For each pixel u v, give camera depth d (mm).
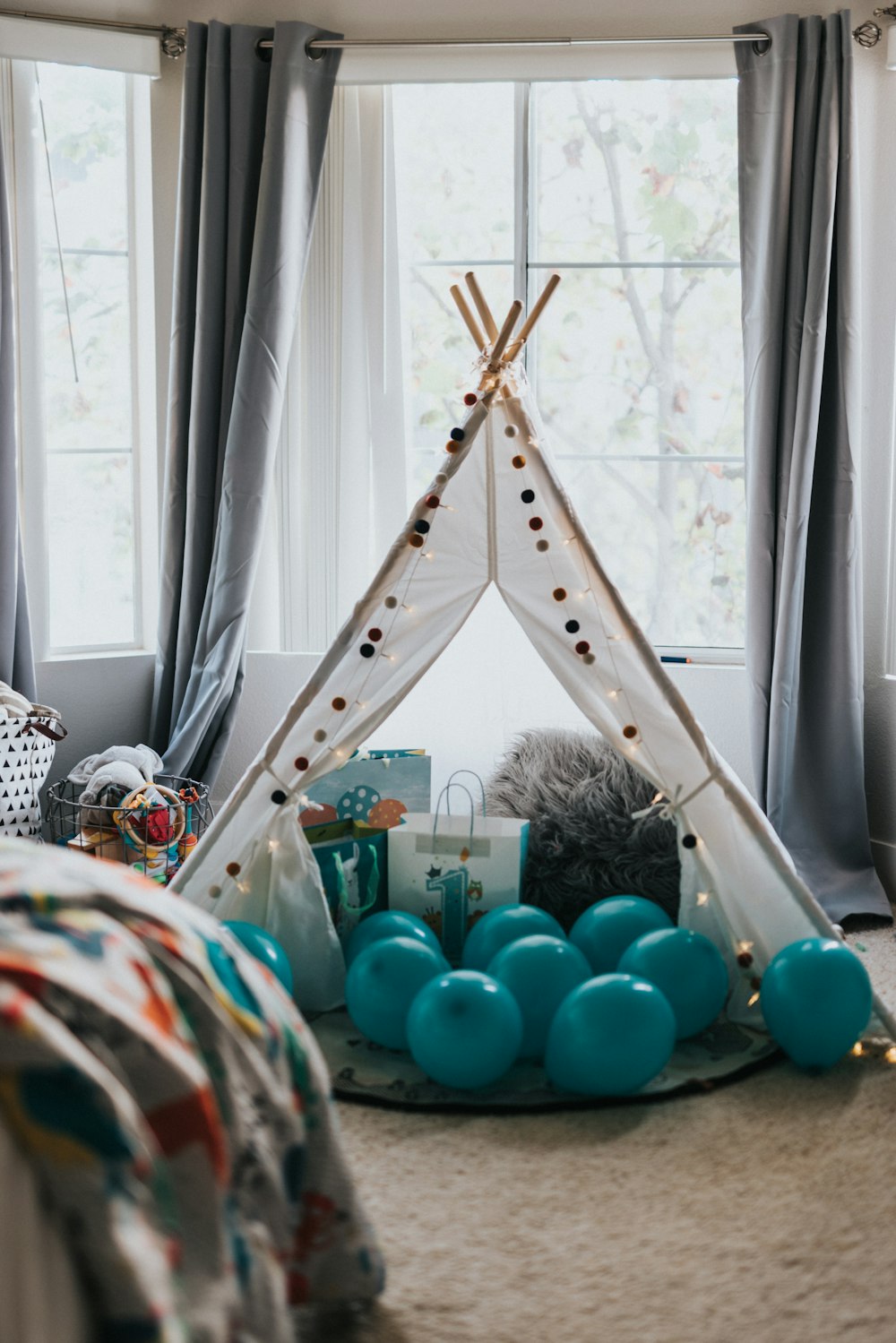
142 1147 1104
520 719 3311
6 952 1160
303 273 3229
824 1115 2004
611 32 3141
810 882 3059
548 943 2158
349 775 2732
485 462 2391
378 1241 1587
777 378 3057
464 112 3344
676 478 3420
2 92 3188
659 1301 1533
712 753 2332
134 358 3457
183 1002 1326
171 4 3238
